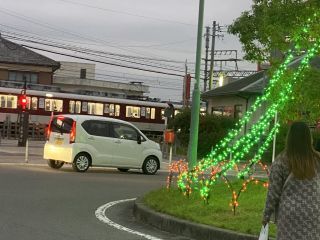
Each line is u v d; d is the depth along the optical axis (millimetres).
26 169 17781
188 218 8797
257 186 12797
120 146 18797
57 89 48125
